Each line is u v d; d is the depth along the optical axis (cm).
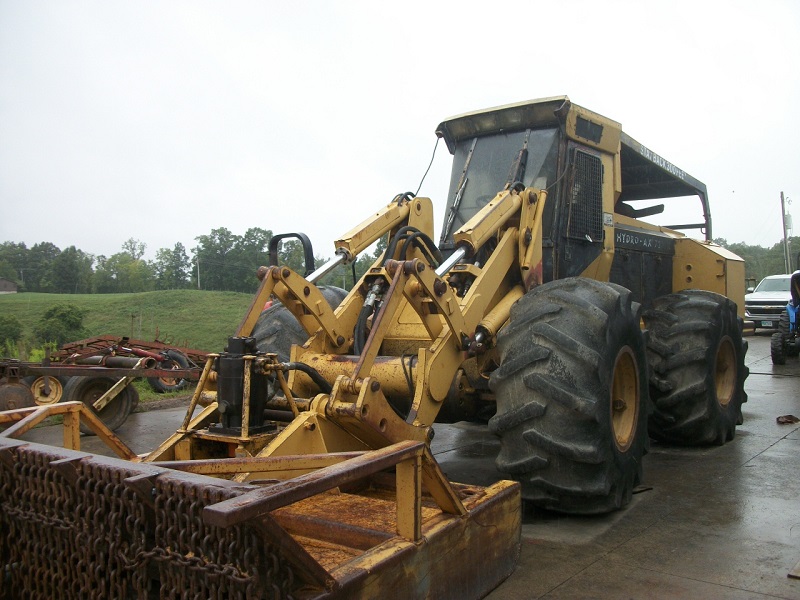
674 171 758
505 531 318
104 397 694
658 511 418
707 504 430
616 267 630
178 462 262
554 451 374
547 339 389
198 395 346
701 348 561
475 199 554
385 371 407
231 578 202
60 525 252
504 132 559
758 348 1497
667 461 542
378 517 307
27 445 268
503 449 399
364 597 230
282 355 489
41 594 262
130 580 233
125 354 905
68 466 240
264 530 192
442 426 722
